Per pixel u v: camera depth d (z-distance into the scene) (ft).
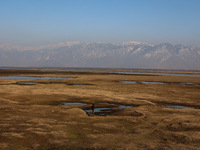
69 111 91.30
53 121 74.33
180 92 177.37
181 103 129.49
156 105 119.03
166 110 100.07
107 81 276.82
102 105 117.19
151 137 60.75
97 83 245.65
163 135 62.49
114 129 67.97
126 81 287.89
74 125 70.49
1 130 61.57
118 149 51.57
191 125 73.05
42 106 101.76
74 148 52.01
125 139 58.29
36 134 59.52
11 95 138.92
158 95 159.02
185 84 256.32
